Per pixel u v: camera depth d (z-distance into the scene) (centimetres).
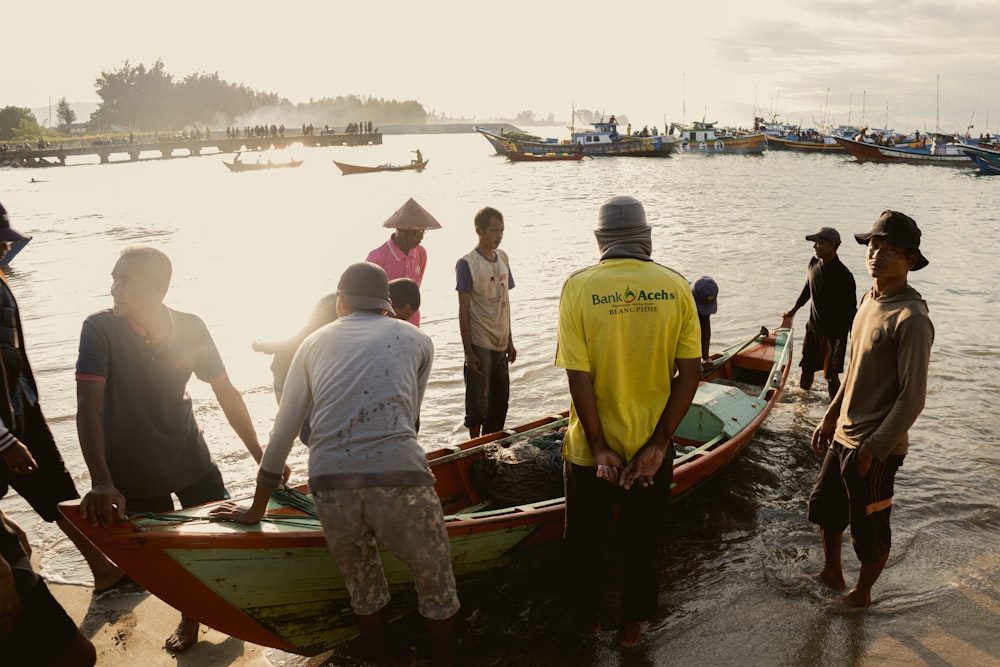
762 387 708
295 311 1118
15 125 11175
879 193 3209
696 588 429
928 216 2364
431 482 307
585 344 328
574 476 352
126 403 355
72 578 437
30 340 953
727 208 2548
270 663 368
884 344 363
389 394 303
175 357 366
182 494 398
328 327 318
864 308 383
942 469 576
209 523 337
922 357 346
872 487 376
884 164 5884
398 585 371
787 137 8281
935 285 1253
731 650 373
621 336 323
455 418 698
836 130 10712
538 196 3103
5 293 363
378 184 3981
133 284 340
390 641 380
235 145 8244
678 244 1691
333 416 299
